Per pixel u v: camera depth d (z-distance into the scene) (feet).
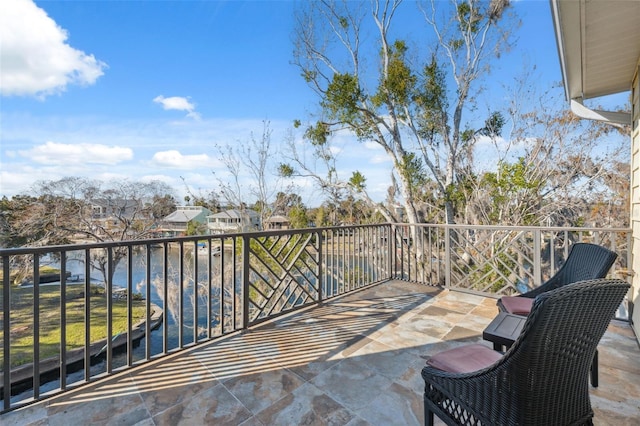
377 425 5.92
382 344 9.26
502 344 6.08
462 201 31.89
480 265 15.37
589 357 4.24
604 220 30.30
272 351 8.89
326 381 7.36
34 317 6.51
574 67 10.63
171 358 8.46
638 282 10.03
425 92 29.60
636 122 11.00
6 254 6.12
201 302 35.78
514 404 3.81
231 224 38.52
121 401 6.63
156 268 41.63
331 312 12.08
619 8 7.47
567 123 30.30
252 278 22.66
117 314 31.89
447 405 4.70
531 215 30.17
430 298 13.69
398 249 17.89
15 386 19.21
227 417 6.14
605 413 6.08
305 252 15.06
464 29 32.01
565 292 3.65
